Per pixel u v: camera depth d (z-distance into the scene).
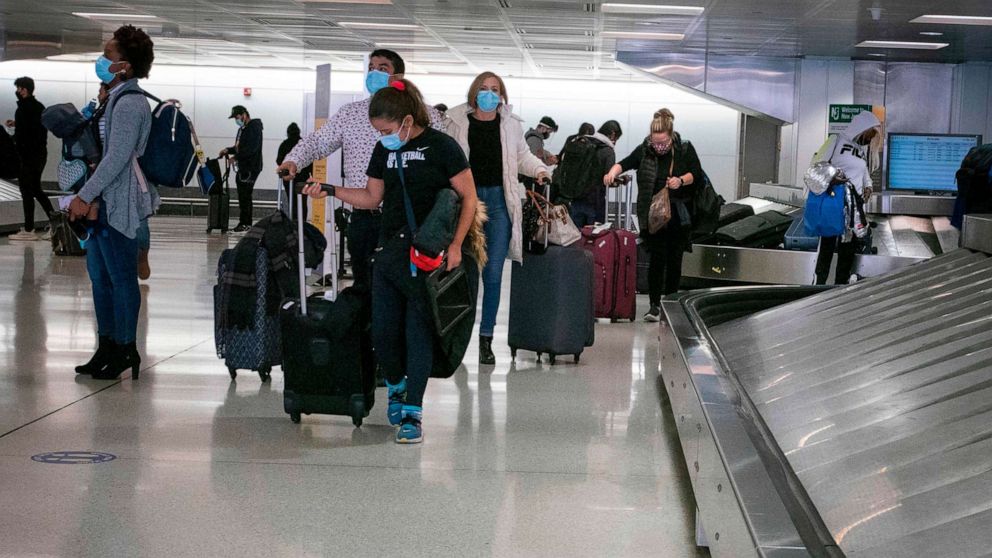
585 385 6.06
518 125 6.59
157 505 3.66
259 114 25.44
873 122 9.08
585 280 6.72
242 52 21.44
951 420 3.52
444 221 4.39
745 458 2.55
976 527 2.46
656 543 3.41
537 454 4.49
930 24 13.45
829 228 9.04
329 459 4.33
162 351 6.83
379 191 4.73
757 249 11.44
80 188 5.61
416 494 3.88
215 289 5.95
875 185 17.31
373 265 4.61
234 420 4.97
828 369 4.87
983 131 17.73
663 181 8.91
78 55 22.56
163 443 4.51
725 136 24.61
